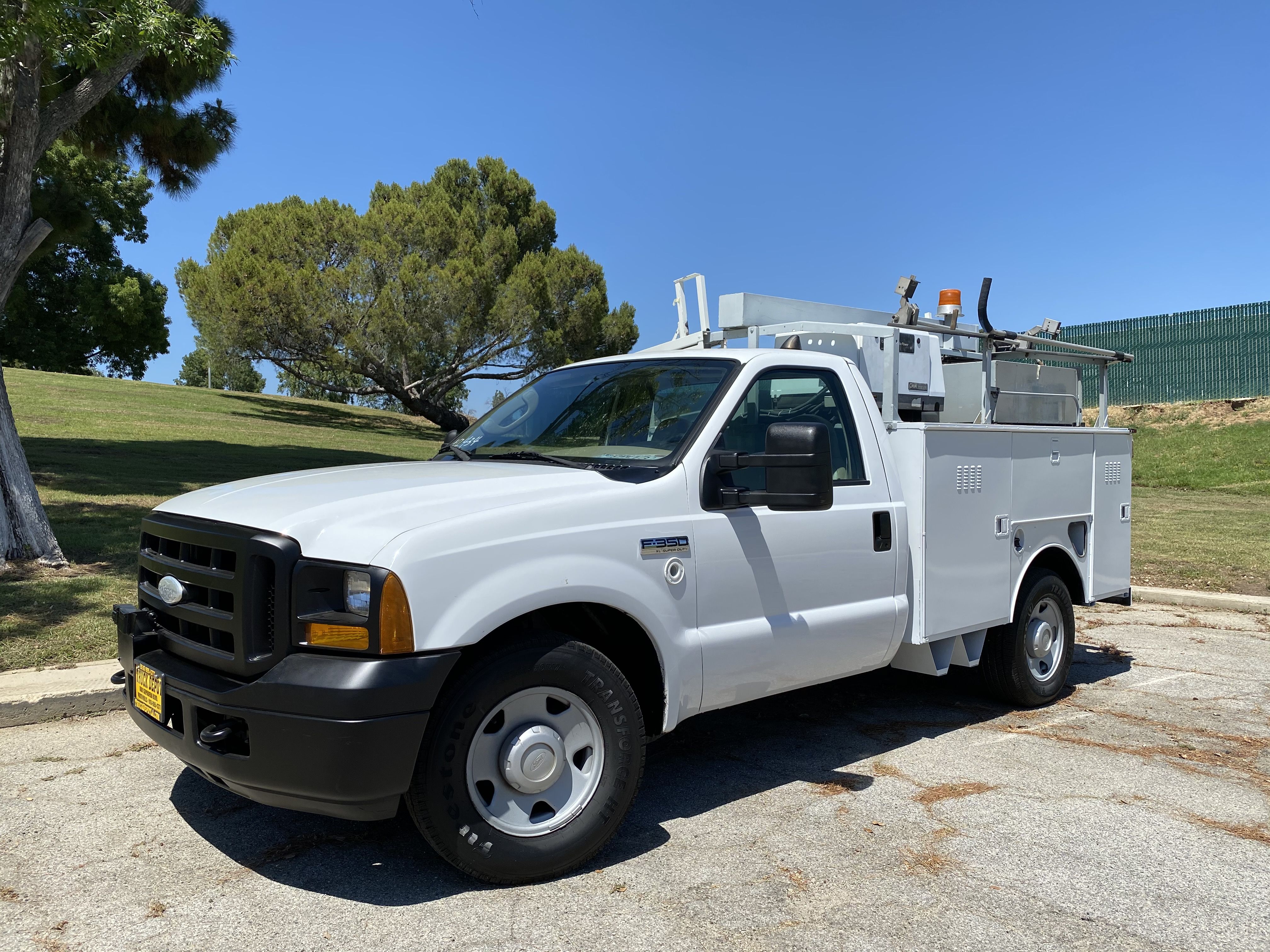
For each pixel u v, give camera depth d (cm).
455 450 462
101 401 2825
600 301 3600
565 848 337
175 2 841
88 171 2164
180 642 343
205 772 328
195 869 343
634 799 360
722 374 421
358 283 3162
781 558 409
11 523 778
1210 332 2616
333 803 303
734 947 293
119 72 834
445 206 3447
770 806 412
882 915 315
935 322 521
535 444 435
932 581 480
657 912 315
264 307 3044
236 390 7144
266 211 3544
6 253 800
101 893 324
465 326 3238
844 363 473
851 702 583
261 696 301
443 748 313
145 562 376
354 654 303
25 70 779
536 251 4181
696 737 511
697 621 380
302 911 313
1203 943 300
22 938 293
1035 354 621
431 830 316
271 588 314
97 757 454
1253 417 2453
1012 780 447
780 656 408
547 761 334
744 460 383
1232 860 362
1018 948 295
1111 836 383
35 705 500
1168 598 920
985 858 360
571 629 377
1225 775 458
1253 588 951
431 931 300
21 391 2773
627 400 433
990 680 562
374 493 345
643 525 363
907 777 450
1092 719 552
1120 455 647
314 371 3991
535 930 302
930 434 477
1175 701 592
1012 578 540
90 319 4609
